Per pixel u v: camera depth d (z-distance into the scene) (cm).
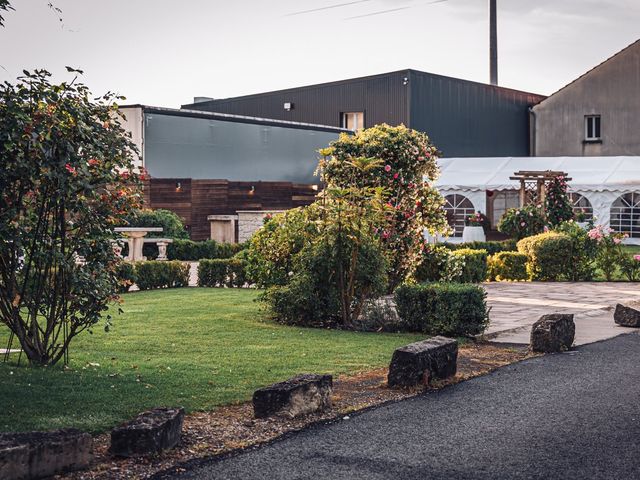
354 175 1377
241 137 2850
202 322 1112
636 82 4312
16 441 464
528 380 767
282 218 1200
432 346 752
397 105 4066
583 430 589
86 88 764
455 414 634
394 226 1357
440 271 1512
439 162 3647
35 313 780
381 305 1142
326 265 1093
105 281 786
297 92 4344
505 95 4612
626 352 932
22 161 711
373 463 509
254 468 497
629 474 493
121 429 512
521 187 2783
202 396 660
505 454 530
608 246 1944
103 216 789
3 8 693
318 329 1074
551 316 959
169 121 2591
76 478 472
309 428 588
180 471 489
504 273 1944
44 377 704
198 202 2680
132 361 815
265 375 753
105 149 773
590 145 4431
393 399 682
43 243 759
